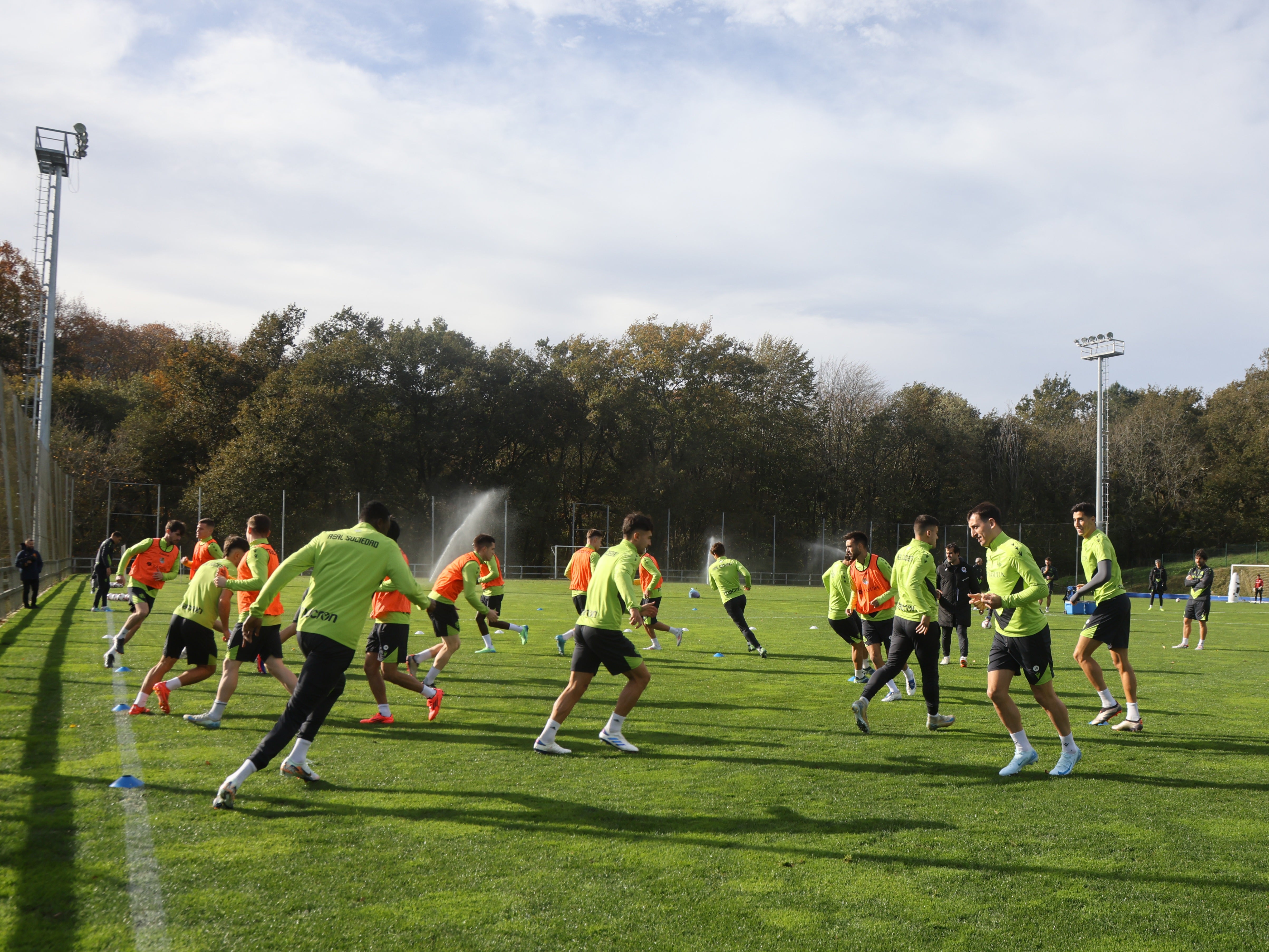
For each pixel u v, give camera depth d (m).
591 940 3.30
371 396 49.41
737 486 56.53
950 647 14.21
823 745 6.85
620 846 4.37
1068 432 60.62
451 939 3.27
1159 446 57.50
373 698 8.60
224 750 6.15
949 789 5.61
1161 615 26.38
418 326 53.16
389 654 7.36
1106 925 3.53
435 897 3.66
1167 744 7.14
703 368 54.97
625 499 54.62
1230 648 15.87
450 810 4.88
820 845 4.44
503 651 12.92
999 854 4.36
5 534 15.98
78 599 20.53
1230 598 39.06
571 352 56.50
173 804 4.86
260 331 52.59
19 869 3.86
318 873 3.90
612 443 55.94
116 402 52.66
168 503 47.12
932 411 60.66
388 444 49.88
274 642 7.32
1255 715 8.61
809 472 57.25
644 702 8.77
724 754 6.48
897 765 6.24
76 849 4.12
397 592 7.36
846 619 10.16
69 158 27.53
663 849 4.32
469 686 9.49
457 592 9.10
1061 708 6.08
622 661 6.40
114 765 5.66
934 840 4.56
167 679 8.37
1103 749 6.93
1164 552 57.22
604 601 6.38
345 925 3.37
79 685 8.74
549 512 52.66
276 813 4.76
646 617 6.54
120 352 63.38
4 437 16.03
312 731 5.39
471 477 53.53
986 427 61.06
